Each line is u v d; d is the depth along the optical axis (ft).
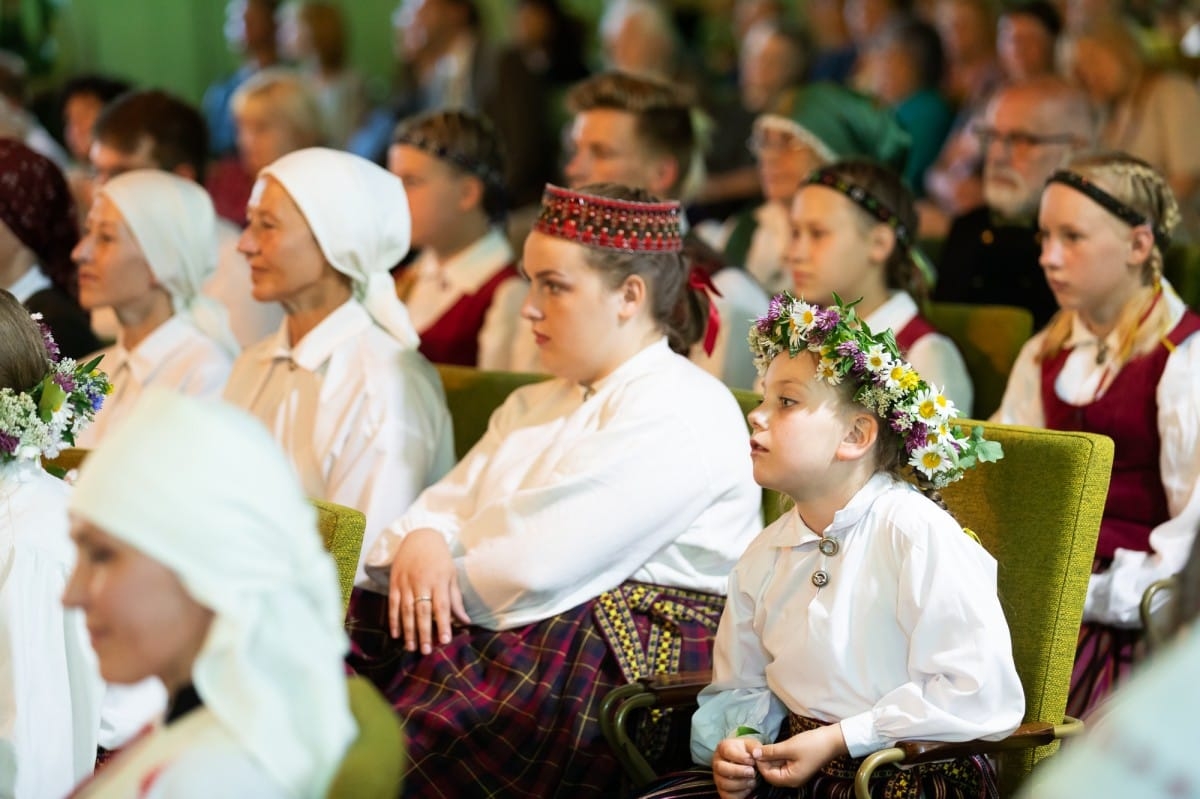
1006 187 23.21
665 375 15.67
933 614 12.37
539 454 16.02
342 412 17.24
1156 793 6.45
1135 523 17.40
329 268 17.57
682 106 23.71
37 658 12.28
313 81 42.50
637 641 15.10
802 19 49.32
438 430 17.60
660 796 13.16
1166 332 17.52
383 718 8.74
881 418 12.86
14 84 33.55
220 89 42.98
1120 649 16.83
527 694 14.88
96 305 19.54
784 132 23.86
